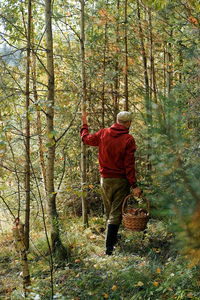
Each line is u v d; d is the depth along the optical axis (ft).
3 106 11.97
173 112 3.89
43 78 18.94
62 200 18.20
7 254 12.21
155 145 3.82
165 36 15.57
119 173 11.83
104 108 17.15
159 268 9.55
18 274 10.43
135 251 11.86
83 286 9.01
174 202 3.46
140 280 8.97
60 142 16.70
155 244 11.90
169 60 16.42
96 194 17.92
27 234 12.21
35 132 16.55
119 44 15.90
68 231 13.44
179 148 3.76
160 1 9.69
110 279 9.27
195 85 12.07
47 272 10.34
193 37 12.53
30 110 9.82
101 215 17.10
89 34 16.01
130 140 11.57
